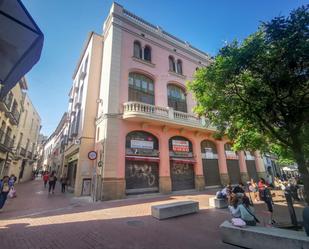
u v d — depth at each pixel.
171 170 15.12
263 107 5.82
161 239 5.22
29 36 2.25
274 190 17.67
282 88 5.43
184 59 19.91
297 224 6.27
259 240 4.37
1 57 2.51
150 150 14.36
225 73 5.94
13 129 21.27
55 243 4.89
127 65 15.30
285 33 4.77
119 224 6.64
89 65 16.80
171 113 15.23
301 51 4.43
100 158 12.89
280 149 9.91
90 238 5.26
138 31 17.20
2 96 2.66
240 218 5.21
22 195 14.20
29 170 33.88
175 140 16.06
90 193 13.55
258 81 5.79
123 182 12.34
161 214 7.27
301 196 11.91
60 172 26.48
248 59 5.35
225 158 19.06
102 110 14.45
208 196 13.02
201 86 7.18
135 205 10.00
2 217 7.61
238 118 7.04
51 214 8.12
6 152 19.39
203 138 17.72
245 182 19.77
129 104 13.66
